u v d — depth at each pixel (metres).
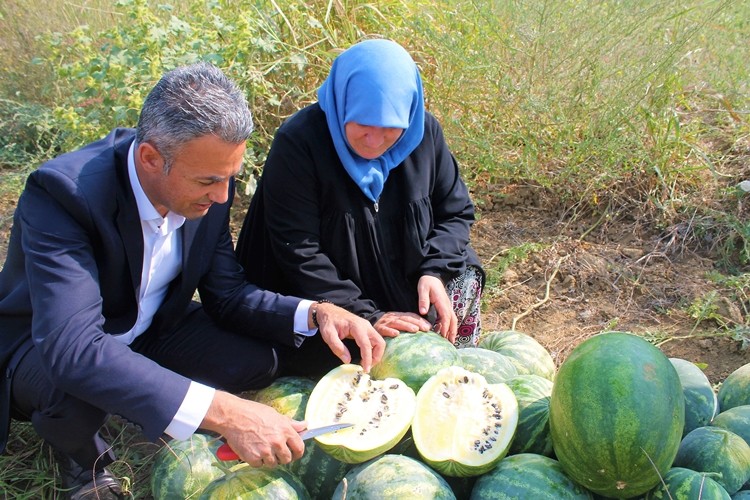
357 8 5.84
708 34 5.84
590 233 5.17
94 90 5.00
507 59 5.68
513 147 5.70
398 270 3.58
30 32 6.74
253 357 3.33
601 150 5.27
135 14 4.99
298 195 3.31
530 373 3.38
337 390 2.91
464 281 3.69
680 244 4.94
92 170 2.68
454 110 5.81
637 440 2.25
